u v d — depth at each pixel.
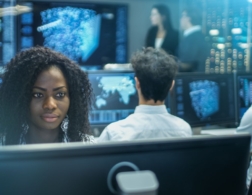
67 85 1.35
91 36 5.42
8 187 0.74
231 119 3.02
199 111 2.86
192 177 0.85
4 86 1.33
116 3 5.50
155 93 1.76
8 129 1.33
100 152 0.78
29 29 5.12
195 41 4.72
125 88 2.70
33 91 1.30
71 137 1.38
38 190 0.75
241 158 0.88
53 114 1.31
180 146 0.83
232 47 5.49
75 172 0.77
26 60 1.31
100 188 0.78
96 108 2.64
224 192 0.88
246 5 5.45
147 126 1.70
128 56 5.64
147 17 5.76
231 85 3.02
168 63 1.76
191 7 4.95
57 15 5.23
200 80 2.86
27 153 0.74
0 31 4.97
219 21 5.49
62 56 1.36
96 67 5.48
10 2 4.52
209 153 0.86
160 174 0.82
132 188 0.66
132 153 0.80
